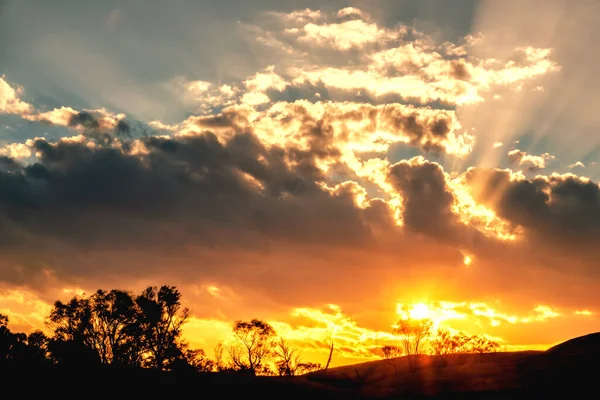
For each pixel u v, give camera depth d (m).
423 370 121.69
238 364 120.56
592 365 101.88
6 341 94.00
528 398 91.19
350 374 123.44
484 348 139.62
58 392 85.62
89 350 95.06
